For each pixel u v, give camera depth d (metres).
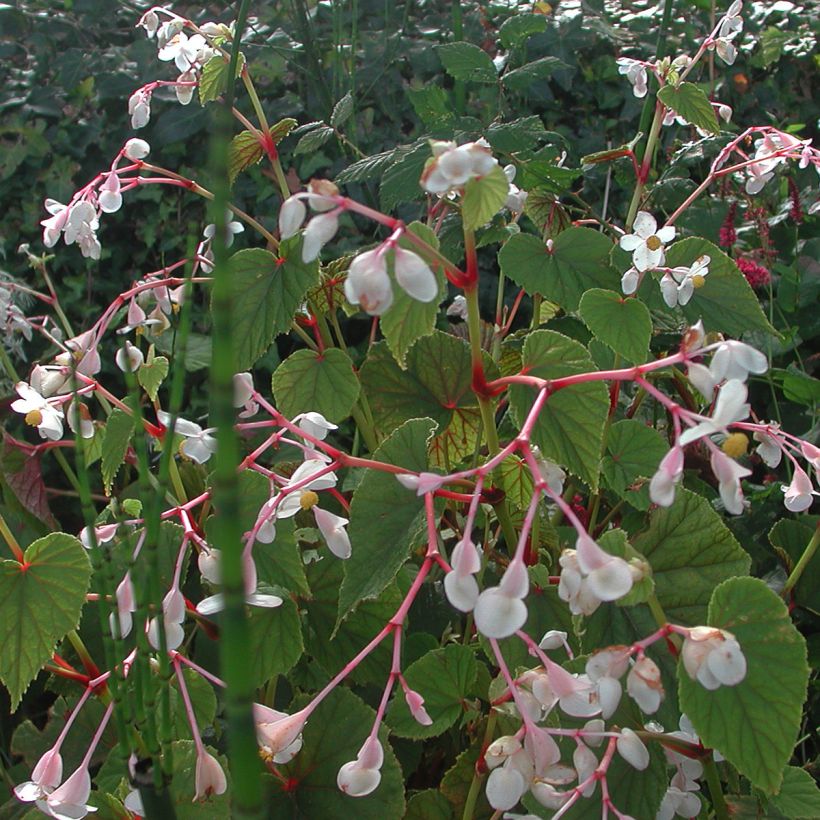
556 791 0.50
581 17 1.54
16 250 1.51
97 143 1.51
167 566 0.64
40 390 0.65
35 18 1.56
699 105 0.78
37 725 0.99
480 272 1.49
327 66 1.47
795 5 1.75
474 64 0.90
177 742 0.56
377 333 1.44
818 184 1.41
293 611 0.62
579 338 0.88
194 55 0.75
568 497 0.85
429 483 0.44
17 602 0.55
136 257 1.53
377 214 0.43
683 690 0.45
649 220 0.70
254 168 1.48
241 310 0.70
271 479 0.56
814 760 0.88
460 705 0.59
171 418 0.46
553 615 0.61
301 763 0.61
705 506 0.55
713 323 0.74
